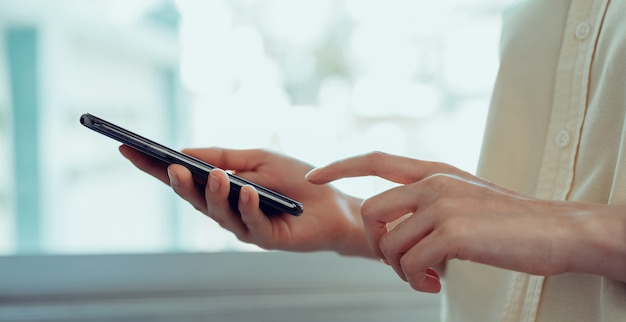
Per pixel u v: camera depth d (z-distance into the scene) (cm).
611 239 45
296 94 104
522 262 46
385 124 106
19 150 102
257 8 103
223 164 71
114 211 105
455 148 108
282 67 104
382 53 106
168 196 106
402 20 106
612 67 55
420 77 107
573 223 46
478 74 108
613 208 47
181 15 103
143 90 104
